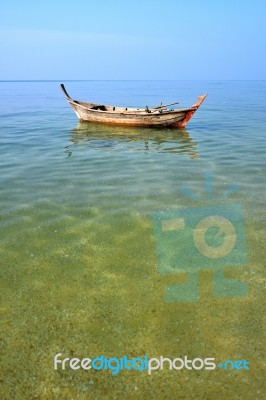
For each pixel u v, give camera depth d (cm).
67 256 545
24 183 913
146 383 327
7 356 355
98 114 2070
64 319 408
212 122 2291
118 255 548
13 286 470
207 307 426
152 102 4428
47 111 3306
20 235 608
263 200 777
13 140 1584
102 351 363
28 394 317
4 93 8531
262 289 461
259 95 6312
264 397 311
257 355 355
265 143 1481
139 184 909
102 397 315
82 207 741
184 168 1076
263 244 575
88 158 1214
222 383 325
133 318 409
